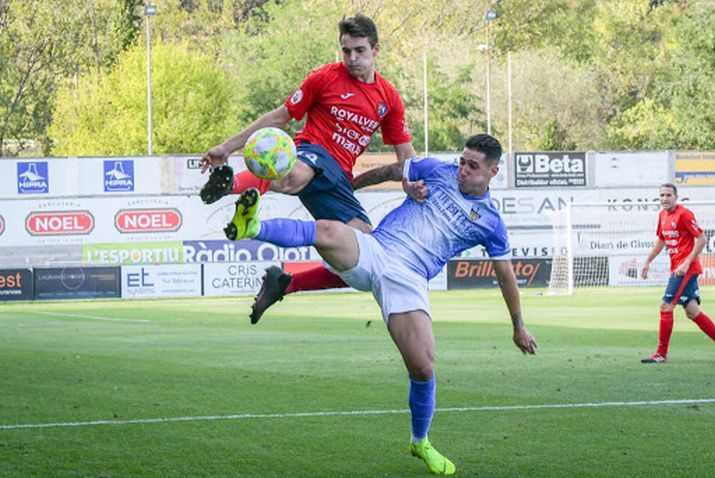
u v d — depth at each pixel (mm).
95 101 118375
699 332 33500
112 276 63500
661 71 144500
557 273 66562
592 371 23000
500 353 26969
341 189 13922
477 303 51656
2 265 64938
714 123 119750
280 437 15469
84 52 134250
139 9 154000
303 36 127125
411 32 152625
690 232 25062
